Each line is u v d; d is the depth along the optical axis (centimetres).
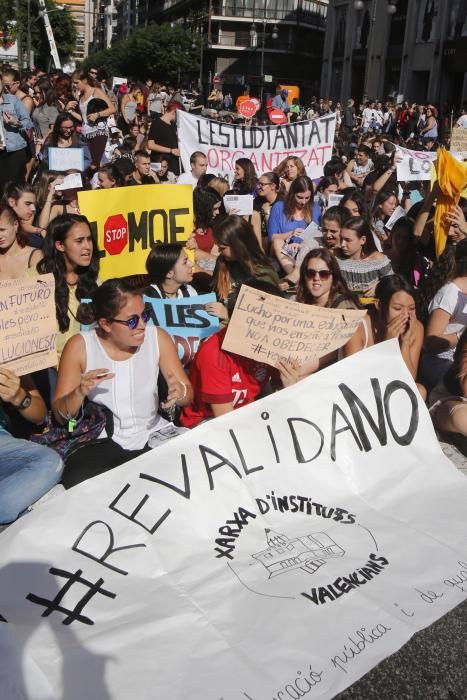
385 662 267
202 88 6456
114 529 285
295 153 944
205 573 279
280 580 277
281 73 7406
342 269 602
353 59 4800
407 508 328
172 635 250
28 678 230
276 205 758
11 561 268
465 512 325
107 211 556
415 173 939
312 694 231
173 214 586
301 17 7219
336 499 328
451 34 3747
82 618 255
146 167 950
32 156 1064
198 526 299
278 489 321
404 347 440
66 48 6781
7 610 255
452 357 482
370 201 946
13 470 345
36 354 351
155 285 489
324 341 361
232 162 938
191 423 402
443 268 502
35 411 368
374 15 4403
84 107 1212
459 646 276
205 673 236
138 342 354
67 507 285
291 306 348
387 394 356
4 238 481
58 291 451
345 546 299
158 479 302
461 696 254
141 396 371
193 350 458
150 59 7188
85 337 369
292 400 339
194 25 7831
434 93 3866
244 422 326
